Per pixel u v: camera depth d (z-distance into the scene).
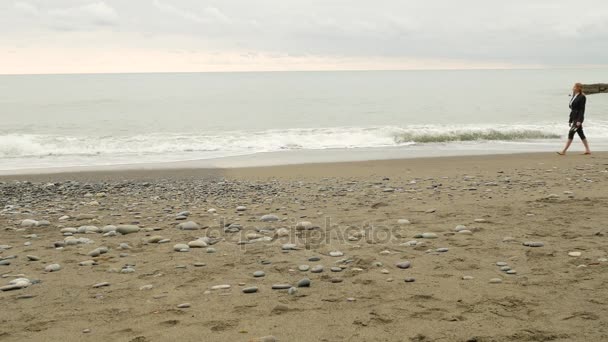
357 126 28.77
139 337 3.44
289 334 3.46
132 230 6.89
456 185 11.14
